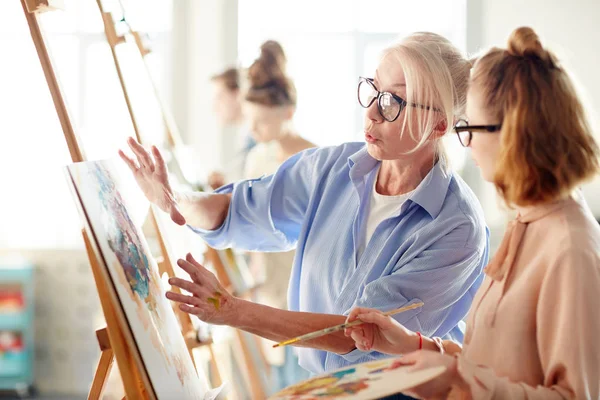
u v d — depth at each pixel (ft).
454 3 17.17
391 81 5.98
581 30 16.85
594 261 4.13
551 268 4.17
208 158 16.78
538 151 4.16
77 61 16.84
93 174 5.30
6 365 16.39
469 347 4.58
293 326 5.84
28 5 5.41
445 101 5.91
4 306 16.31
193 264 5.71
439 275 6.06
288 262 12.32
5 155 16.92
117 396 11.23
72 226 16.87
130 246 5.48
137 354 4.88
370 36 17.22
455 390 4.49
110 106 16.81
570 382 4.05
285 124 12.33
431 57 5.92
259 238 7.08
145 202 8.63
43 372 16.75
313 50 17.22
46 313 16.74
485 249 6.54
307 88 17.17
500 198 4.46
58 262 16.67
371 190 6.51
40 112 16.90
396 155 6.06
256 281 12.28
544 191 4.21
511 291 4.39
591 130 4.26
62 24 16.80
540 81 4.21
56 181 16.92
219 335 8.68
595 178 4.25
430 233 6.13
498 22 17.02
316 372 6.57
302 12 17.19
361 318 5.15
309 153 7.04
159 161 6.21
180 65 16.99
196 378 6.21
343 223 6.51
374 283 6.04
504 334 4.36
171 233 9.74
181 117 16.94
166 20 17.06
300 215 6.95
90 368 16.71
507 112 4.26
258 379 11.09
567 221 4.26
